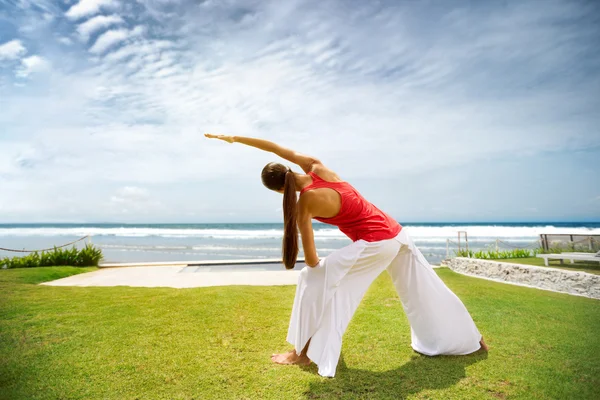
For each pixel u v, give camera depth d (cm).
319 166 250
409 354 271
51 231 5381
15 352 275
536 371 237
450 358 262
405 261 266
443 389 214
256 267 896
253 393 211
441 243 2561
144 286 589
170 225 7812
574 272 501
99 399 204
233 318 368
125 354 271
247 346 289
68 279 704
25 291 527
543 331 322
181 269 868
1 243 2734
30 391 214
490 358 261
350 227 251
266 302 439
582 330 324
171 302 439
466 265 742
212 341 300
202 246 2466
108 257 1661
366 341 300
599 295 457
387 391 212
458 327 264
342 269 240
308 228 236
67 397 206
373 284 561
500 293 490
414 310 271
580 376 229
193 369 245
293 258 240
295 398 205
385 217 257
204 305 423
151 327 337
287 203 237
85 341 300
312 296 244
